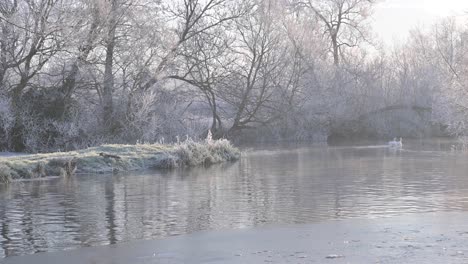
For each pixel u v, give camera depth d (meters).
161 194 18.12
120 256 10.50
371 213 14.34
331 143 46.59
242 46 46.94
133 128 38.41
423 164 27.69
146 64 40.56
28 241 11.78
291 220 13.59
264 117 49.38
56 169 23.70
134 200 16.92
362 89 53.06
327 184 20.23
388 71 56.34
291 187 19.50
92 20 36.84
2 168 21.56
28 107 35.84
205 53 45.34
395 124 53.59
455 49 54.16
